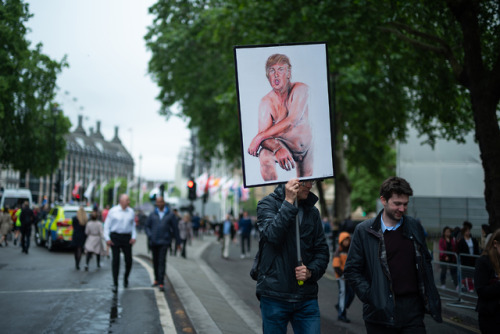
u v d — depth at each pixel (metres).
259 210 4.07
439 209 20.14
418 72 15.09
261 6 15.75
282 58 4.11
